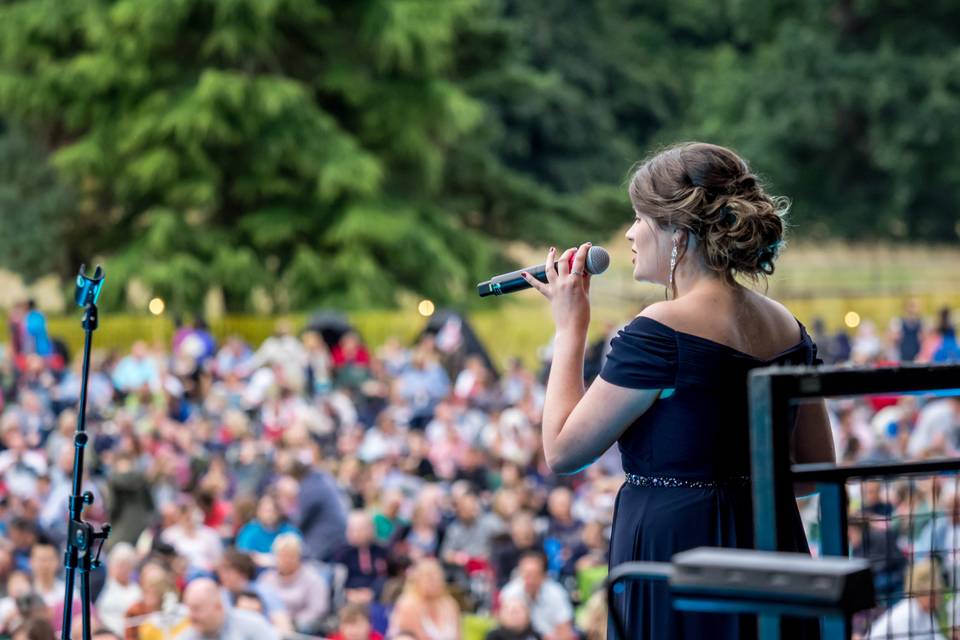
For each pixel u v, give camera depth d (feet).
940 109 228.84
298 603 48.06
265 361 101.30
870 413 87.92
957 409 75.97
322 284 182.80
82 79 181.78
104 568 48.88
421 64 192.13
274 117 181.27
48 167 193.98
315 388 101.50
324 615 48.26
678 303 13.64
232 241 187.42
